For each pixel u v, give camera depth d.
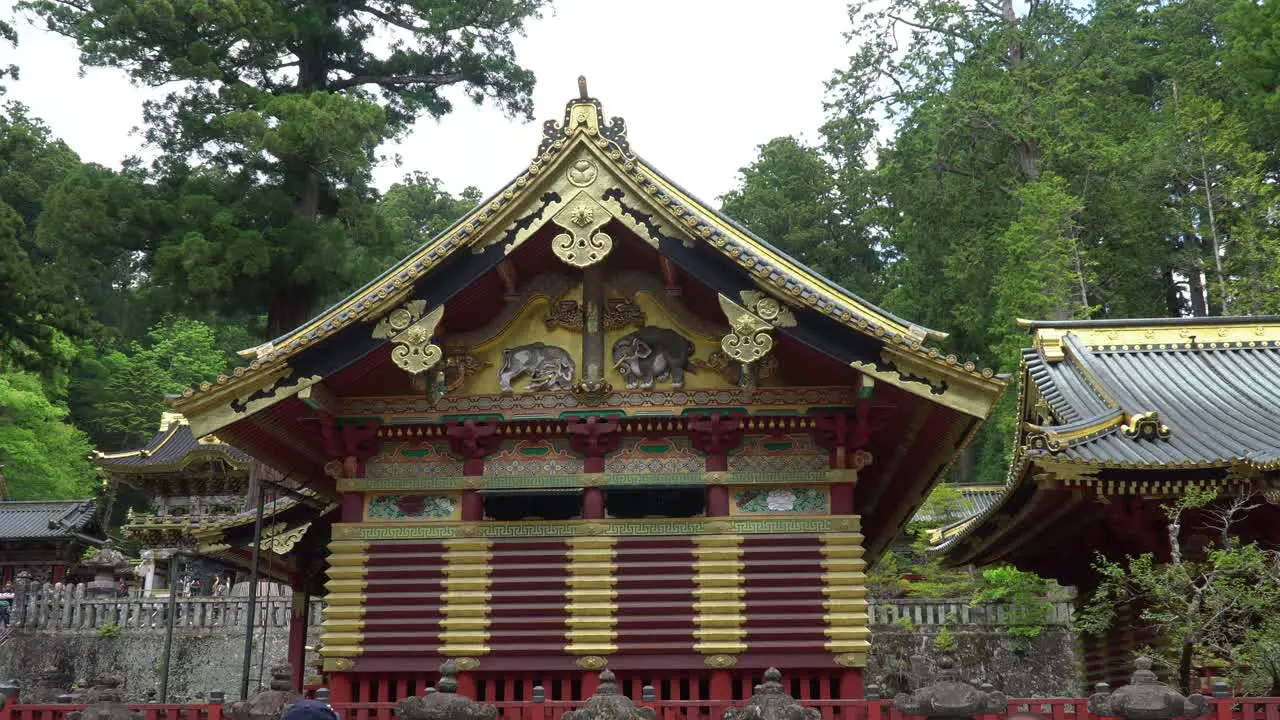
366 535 20.92
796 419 20.69
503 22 53.69
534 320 21.48
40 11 47.12
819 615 19.95
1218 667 23.06
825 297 19.19
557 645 20.09
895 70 63.81
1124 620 25.94
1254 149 57.84
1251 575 21.11
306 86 53.25
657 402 20.83
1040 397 29.61
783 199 77.31
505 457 21.16
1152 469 21.78
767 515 20.55
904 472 24.20
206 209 46.47
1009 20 61.91
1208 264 53.69
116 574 50.50
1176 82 59.56
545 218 20.03
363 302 19.80
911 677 37.97
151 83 48.47
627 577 20.33
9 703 16.98
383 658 20.30
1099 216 55.22
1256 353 29.48
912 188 59.19
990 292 55.75
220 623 41.88
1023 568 31.38
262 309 50.62
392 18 53.47
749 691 19.91
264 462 22.70
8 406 68.38
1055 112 55.81
